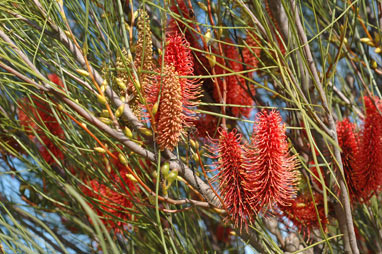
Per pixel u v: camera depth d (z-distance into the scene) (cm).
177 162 90
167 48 87
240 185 88
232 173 87
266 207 89
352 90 125
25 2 90
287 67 86
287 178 87
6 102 102
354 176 99
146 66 88
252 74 105
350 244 96
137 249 110
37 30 91
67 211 109
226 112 102
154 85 85
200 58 98
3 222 84
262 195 87
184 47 87
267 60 107
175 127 85
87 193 100
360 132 100
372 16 118
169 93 84
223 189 89
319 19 114
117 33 95
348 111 122
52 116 98
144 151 88
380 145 96
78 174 105
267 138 85
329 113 91
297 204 98
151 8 109
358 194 100
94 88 89
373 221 109
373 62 105
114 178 96
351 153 98
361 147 97
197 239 105
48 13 84
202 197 95
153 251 106
